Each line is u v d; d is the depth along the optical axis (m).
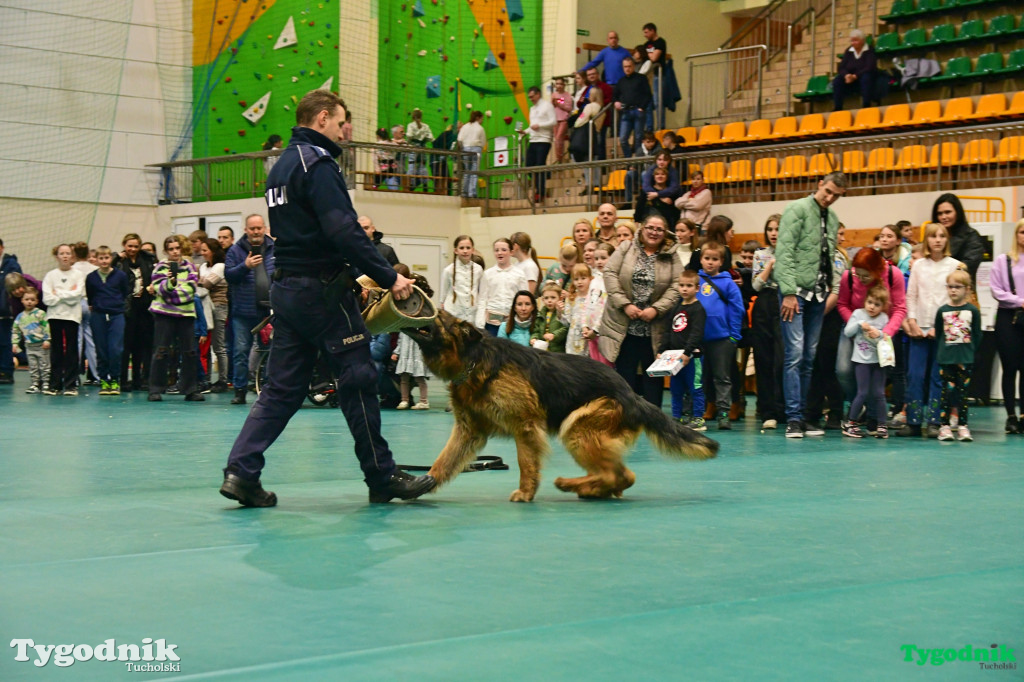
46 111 20.33
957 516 4.84
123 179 21.14
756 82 21.78
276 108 21.09
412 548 3.99
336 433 8.59
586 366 5.36
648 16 22.77
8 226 20.03
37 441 7.80
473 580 3.48
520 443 5.18
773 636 2.89
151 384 11.80
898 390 9.66
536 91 18.23
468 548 4.00
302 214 4.76
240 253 11.29
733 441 8.30
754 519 4.72
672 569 3.68
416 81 21.19
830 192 8.48
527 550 3.97
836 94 17.94
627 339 8.79
